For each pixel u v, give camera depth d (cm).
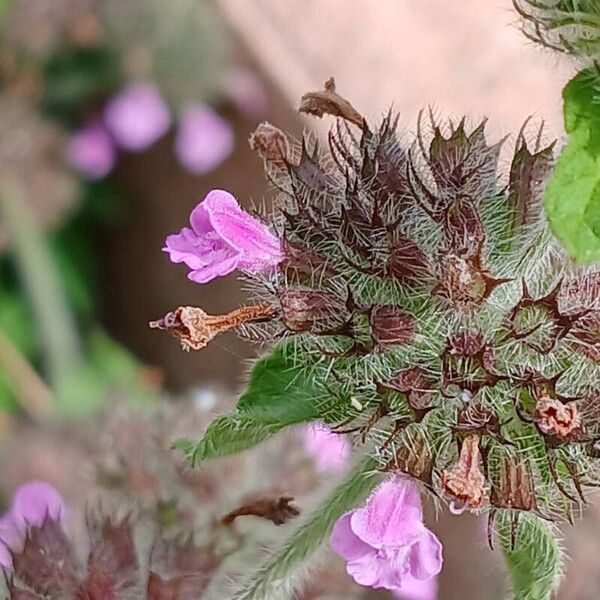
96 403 35
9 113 38
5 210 38
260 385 20
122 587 21
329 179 20
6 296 39
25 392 37
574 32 19
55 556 22
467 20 36
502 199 20
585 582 27
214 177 39
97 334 40
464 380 19
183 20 38
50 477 29
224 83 38
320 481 22
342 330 19
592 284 19
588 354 19
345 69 37
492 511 19
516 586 20
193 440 21
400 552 19
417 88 35
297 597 23
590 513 28
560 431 19
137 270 41
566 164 18
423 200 20
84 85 39
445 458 19
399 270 19
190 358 39
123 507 23
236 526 22
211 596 22
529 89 34
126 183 41
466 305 19
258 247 20
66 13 38
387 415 20
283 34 38
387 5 38
